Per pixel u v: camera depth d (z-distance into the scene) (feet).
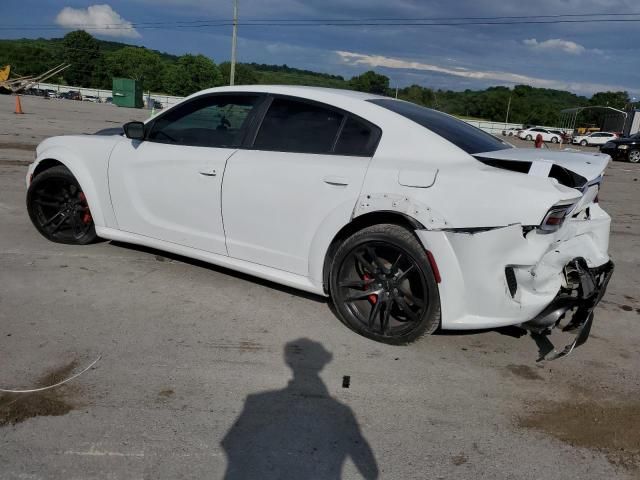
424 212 9.69
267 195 11.50
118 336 10.46
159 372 9.32
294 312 12.03
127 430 7.77
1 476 6.75
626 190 40.19
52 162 15.44
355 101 11.46
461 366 10.21
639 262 18.56
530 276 9.80
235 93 12.73
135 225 13.87
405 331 10.46
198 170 12.45
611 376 10.21
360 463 7.44
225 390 8.93
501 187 9.42
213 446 7.57
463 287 9.73
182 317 11.45
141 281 13.24
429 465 7.48
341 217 10.62
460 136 11.33
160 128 13.57
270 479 7.03
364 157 10.81
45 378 8.90
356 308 11.15
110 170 13.94
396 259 10.38
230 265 12.51
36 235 16.46
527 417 8.74
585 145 164.35
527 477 7.37
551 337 11.60
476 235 9.45
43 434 7.57
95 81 351.87
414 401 8.97
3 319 10.84
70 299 11.98
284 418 8.30
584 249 10.78
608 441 8.23
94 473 6.91
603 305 14.02
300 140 11.59
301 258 11.41
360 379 9.53
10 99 122.62
